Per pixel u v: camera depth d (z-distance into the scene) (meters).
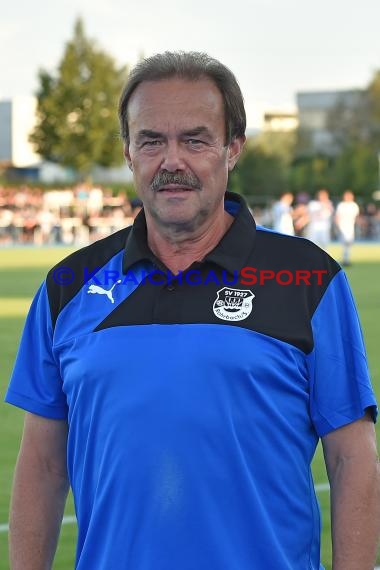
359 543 2.67
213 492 2.60
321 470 6.73
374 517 2.70
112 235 2.99
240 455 2.62
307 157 66.38
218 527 2.60
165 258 2.91
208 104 2.79
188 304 2.74
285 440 2.67
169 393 2.63
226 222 2.98
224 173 2.86
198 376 2.64
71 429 2.81
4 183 57.72
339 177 55.88
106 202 44.31
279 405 2.67
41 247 39.78
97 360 2.72
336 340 2.77
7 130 74.31
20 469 2.97
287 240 2.86
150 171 2.80
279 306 2.74
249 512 2.61
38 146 62.16
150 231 2.94
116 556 2.63
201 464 2.61
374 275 25.17
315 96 82.94
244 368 2.64
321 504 6.01
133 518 2.62
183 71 2.80
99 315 2.81
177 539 2.59
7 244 42.38
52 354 2.92
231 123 2.86
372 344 13.39
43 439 2.96
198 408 2.62
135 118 2.82
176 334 2.70
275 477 2.64
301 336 2.71
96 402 2.71
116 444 2.65
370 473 2.71
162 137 2.79
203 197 2.81
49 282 2.96
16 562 2.93
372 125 70.94
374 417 2.78
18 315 16.83
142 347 2.69
